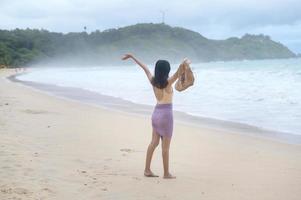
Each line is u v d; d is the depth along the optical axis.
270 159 8.12
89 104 18.92
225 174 6.88
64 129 11.05
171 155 8.43
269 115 14.52
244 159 8.12
